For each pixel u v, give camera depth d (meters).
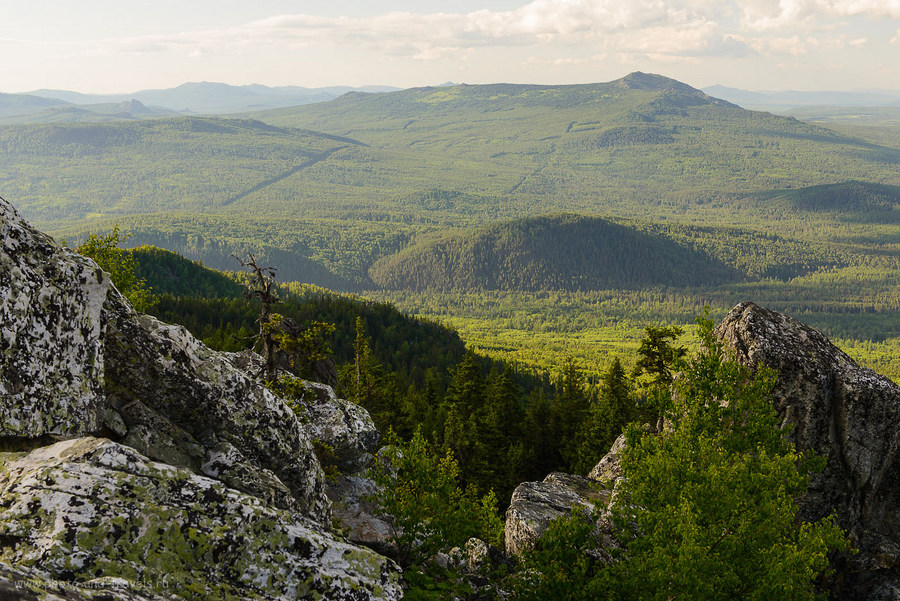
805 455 21.19
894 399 23.58
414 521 20.45
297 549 11.54
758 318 25.67
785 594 15.70
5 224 11.66
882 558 23.03
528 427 77.00
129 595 8.87
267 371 25.09
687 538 15.53
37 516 9.83
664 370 46.47
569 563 19.12
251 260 24.25
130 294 35.94
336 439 24.94
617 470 31.95
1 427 11.05
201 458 14.20
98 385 12.92
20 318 11.48
